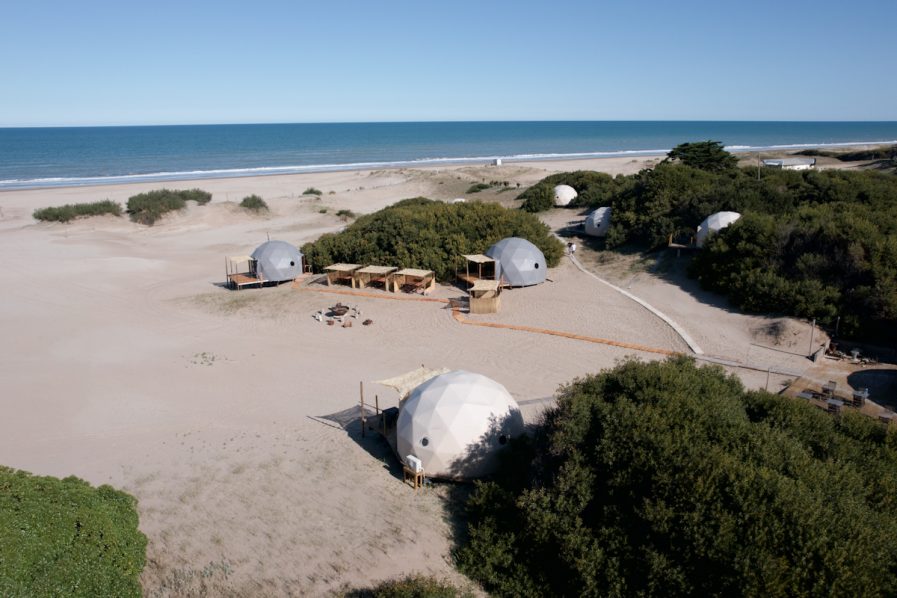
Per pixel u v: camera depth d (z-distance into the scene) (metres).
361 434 17.50
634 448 11.33
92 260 41.22
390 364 22.81
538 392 19.73
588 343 24.17
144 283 35.75
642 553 10.02
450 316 28.02
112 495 12.36
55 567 9.33
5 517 9.58
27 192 72.00
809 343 22.64
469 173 86.31
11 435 17.86
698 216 35.12
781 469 10.68
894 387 19.02
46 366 23.34
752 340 23.64
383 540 12.59
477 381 15.69
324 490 14.55
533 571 11.27
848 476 10.74
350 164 120.81
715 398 13.06
